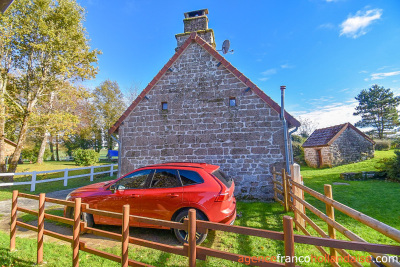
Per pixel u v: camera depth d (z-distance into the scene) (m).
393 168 10.84
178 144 8.33
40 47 13.05
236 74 7.92
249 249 3.96
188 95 8.45
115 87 37.25
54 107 21.61
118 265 3.44
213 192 4.21
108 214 2.88
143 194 4.53
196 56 8.58
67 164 26.67
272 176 7.30
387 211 5.89
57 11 13.87
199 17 9.96
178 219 4.23
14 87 14.59
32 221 5.90
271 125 7.46
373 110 39.84
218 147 7.90
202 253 2.26
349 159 19.81
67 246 4.13
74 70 15.37
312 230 4.73
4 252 3.77
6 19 11.97
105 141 40.47
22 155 29.27
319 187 9.62
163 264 3.49
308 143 23.06
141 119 8.86
